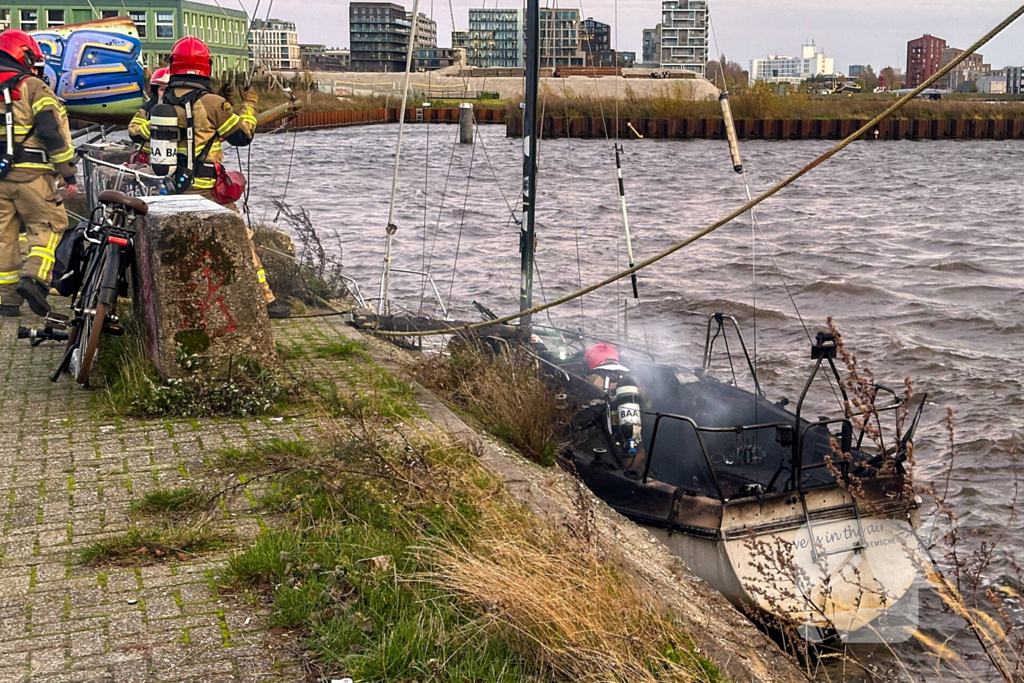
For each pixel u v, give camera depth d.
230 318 6.88
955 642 6.29
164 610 4.12
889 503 6.27
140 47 12.05
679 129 70.50
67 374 7.35
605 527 6.03
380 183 36.88
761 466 7.50
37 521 4.94
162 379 6.84
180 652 3.81
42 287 8.20
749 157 55.84
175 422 6.42
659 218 28.08
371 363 8.14
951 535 5.22
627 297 16.86
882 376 12.68
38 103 8.07
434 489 5.09
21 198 8.19
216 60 17.66
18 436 6.10
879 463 6.41
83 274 7.16
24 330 7.16
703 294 17.25
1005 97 101.81
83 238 7.09
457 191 34.38
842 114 76.12
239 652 3.82
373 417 6.60
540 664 3.84
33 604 4.15
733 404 7.98
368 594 4.12
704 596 5.54
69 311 9.12
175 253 6.71
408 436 6.29
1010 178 45.09
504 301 16.11
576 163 47.28
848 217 29.69
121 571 4.45
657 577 5.44
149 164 9.73
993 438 9.98
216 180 8.72
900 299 17.55
